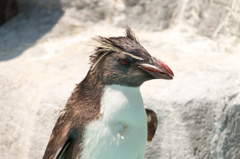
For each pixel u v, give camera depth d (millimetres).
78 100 5832
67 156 5715
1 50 11812
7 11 14570
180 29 12320
